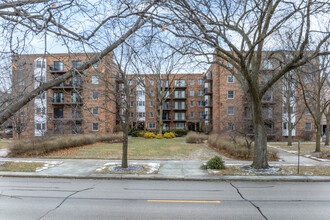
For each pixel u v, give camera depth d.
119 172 10.38
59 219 5.17
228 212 5.67
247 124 22.19
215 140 20.84
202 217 5.33
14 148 15.95
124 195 7.16
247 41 10.49
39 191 7.62
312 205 6.22
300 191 7.72
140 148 20.52
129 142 27.55
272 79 10.52
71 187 8.20
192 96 49.50
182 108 49.03
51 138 20.11
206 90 46.03
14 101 3.90
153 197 6.95
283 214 5.54
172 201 6.55
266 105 31.66
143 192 7.54
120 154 16.50
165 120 48.34
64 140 19.78
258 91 10.91
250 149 15.10
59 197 6.89
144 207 6.01
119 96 10.81
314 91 20.09
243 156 14.85
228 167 11.57
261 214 5.54
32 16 3.44
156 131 42.03
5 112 3.28
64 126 27.23
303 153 17.50
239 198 6.88
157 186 8.42
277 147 22.39
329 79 23.48
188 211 5.73
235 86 34.41
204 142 26.48
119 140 28.27
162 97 36.03
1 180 9.36
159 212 5.64
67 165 12.16
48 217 5.29
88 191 7.64
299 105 28.12
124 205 6.17
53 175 9.90
